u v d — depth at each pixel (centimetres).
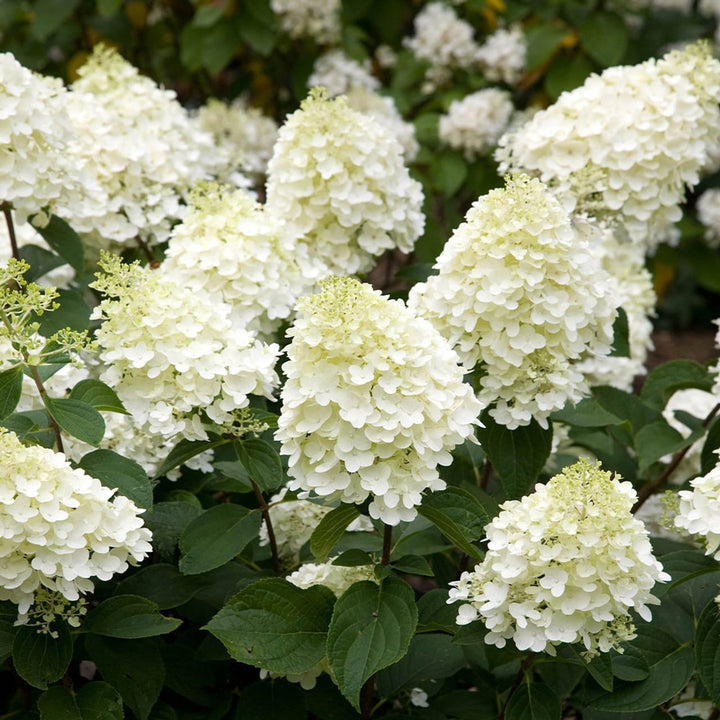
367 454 144
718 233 320
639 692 154
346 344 144
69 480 145
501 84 304
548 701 152
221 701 167
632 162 180
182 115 205
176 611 167
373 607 150
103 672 155
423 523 164
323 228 181
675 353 349
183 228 173
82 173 180
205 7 272
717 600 153
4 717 162
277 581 153
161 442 167
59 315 176
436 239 235
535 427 165
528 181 161
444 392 146
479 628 150
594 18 277
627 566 142
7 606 153
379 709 174
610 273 209
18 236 192
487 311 159
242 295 171
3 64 169
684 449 181
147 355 153
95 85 205
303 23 276
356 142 178
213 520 159
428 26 284
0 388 150
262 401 166
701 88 183
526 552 143
